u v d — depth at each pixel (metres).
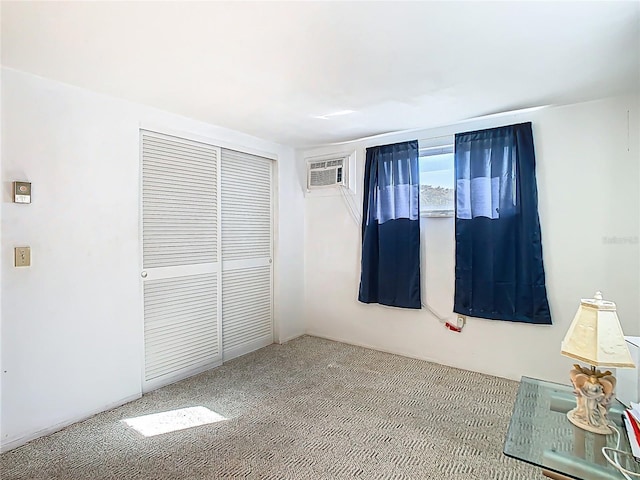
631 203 2.58
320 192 4.21
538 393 1.86
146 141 2.81
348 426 2.35
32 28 1.66
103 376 2.53
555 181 2.83
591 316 1.53
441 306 3.41
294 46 1.84
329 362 3.49
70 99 2.34
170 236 3.00
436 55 1.95
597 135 2.68
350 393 2.83
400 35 1.74
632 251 2.58
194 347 3.21
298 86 2.38
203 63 2.03
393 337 3.72
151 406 2.62
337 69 2.12
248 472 1.90
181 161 3.07
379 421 2.41
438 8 1.52
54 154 2.27
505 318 3.01
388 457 2.03
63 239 2.31
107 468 1.92
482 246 3.11
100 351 2.51
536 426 1.57
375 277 3.75
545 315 2.86
